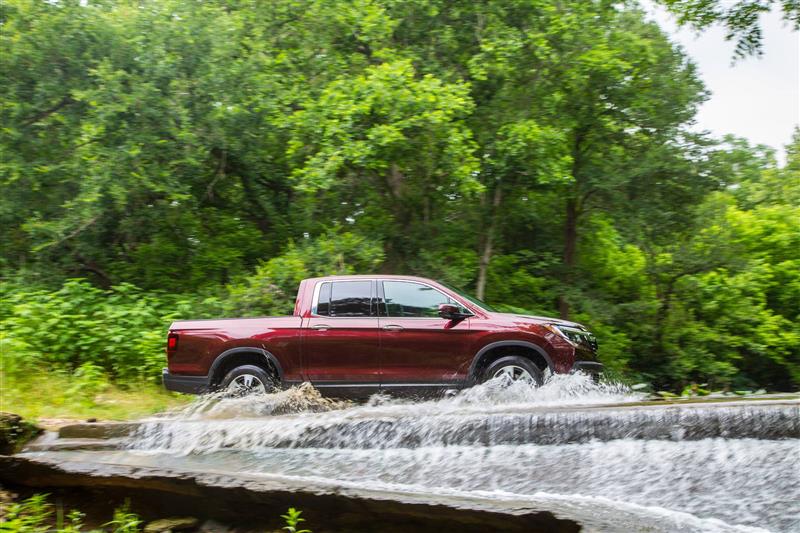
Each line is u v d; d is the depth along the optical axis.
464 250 14.47
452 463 5.21
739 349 16.95
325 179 11.84
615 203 14.91
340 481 5.02
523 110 13.52
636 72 14.38
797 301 17.61
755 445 4.87
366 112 11.59
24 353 9.02
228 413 7.20
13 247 13.26
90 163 12.52
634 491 4.72
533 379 7.72
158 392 9.50
